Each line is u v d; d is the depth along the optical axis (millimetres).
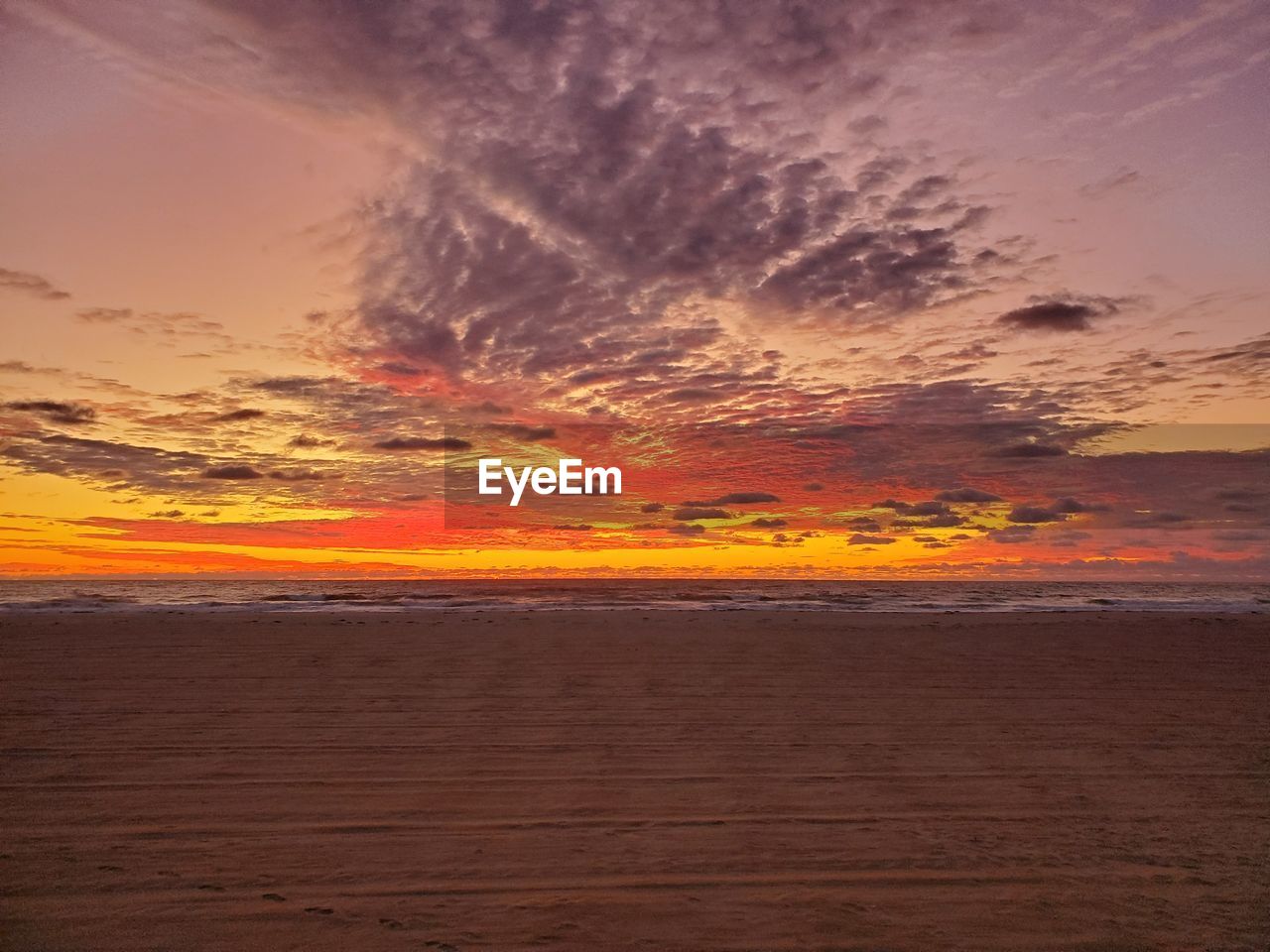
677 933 3385
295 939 3291
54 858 4086
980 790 5320
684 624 13102
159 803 4906
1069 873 4066
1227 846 4441
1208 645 11242
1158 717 7301
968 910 3645
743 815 4816
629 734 6609
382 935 3330
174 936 3311
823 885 3885
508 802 4988
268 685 8320
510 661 9711
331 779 5387
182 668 9156
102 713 7137
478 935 3340
